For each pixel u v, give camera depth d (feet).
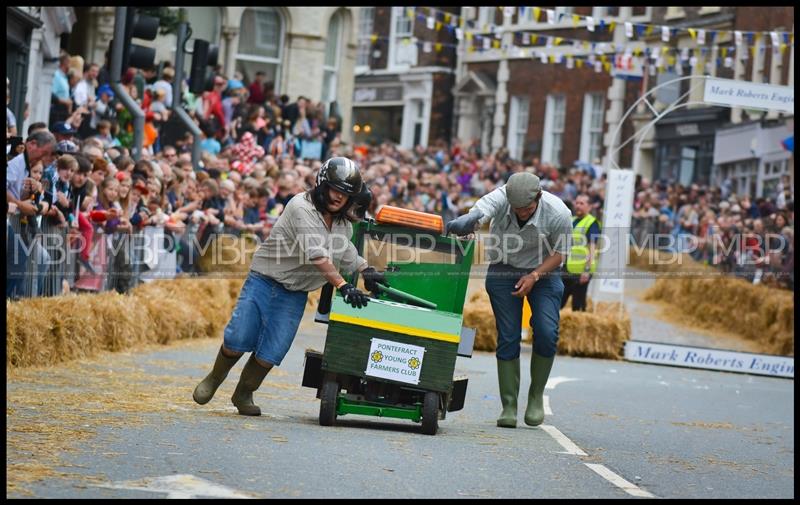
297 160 223.51
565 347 160.66
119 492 50.47
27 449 58.85
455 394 79.97
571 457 70.08
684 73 334.85
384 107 475.31
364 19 471.21
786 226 219.82
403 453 65.92
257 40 320.70
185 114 155.94
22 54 146.20
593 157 382.83
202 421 72.95
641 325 201.46
